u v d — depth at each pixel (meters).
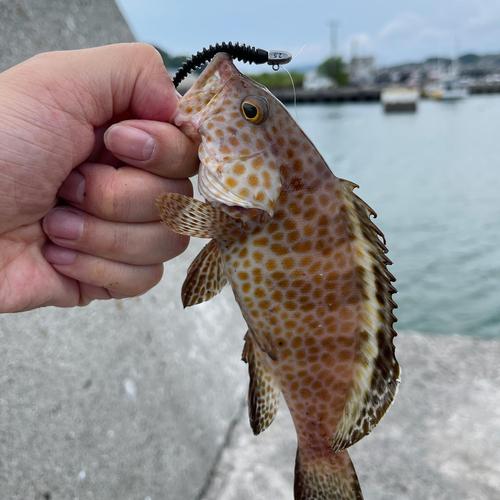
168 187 0.18
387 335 0.17
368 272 0.17
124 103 0.17
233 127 0.16
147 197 0.17
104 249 0.18
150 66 0.17
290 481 0.30
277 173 0.17
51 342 0.25
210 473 0.31
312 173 0.17
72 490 0.23
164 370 0.31
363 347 0.17
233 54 0.17
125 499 0.25
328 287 0.17
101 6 0.34
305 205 0.17
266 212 0.17
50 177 0.16
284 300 0.17
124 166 0.17
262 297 0.17
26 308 0.19
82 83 0.16
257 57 0.17
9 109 0.15
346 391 0.17
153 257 0.19
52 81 0.16
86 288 0.20
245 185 0.16
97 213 0.17
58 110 0.16
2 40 0.26
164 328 0.33
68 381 0.25
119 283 0.19
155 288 0.34
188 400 0.32
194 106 0.17
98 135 0.18
